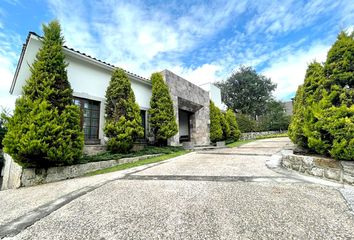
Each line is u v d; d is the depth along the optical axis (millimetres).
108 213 2342
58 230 1984
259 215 2102
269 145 10070
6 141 4234
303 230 1768
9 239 1864
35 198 3273
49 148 4312
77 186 3848
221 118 14500
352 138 2986
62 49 5762
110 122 6633
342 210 2129
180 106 10633
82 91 6613
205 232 1812
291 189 2904
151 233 1835
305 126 3840
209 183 3424
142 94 9070
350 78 3584
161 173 4434
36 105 4461
